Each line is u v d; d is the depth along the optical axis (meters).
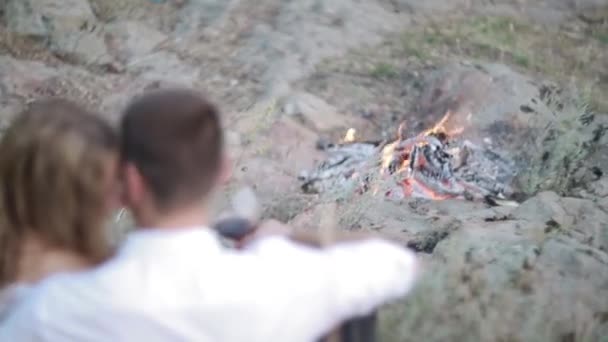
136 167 2.20
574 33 10.77
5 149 2.28
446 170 7.49
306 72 9.45
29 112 2.33
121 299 2.16
